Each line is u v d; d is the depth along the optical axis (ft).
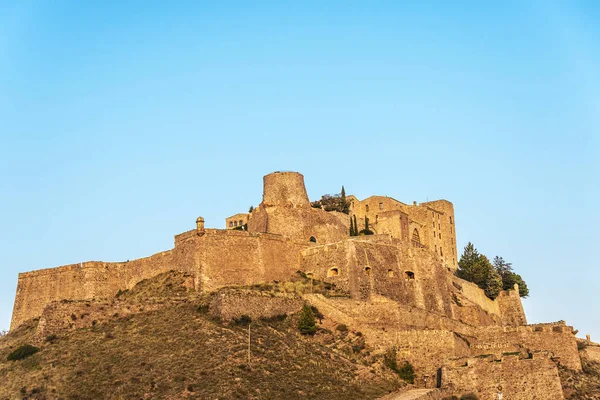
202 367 295.07
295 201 490.08
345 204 570.46
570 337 351.25
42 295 456.45
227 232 414.00
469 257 552.00
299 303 372.99
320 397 281.33
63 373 304.50
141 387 284.20
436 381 304.91
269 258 422.00
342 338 346.74
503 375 285.02
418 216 607.78
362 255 422.00
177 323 338.54
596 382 337.93
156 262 433.48
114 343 326.44
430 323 374.43
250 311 354.13
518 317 516.73
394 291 426.92
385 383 305.94
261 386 282.97
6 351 341.21
